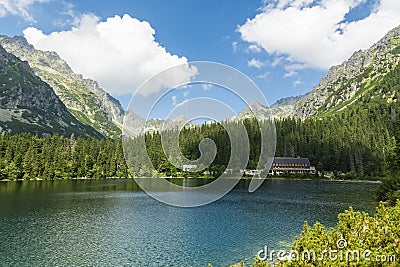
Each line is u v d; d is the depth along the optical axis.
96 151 118.44
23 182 94.38
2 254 25.59
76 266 22.98
